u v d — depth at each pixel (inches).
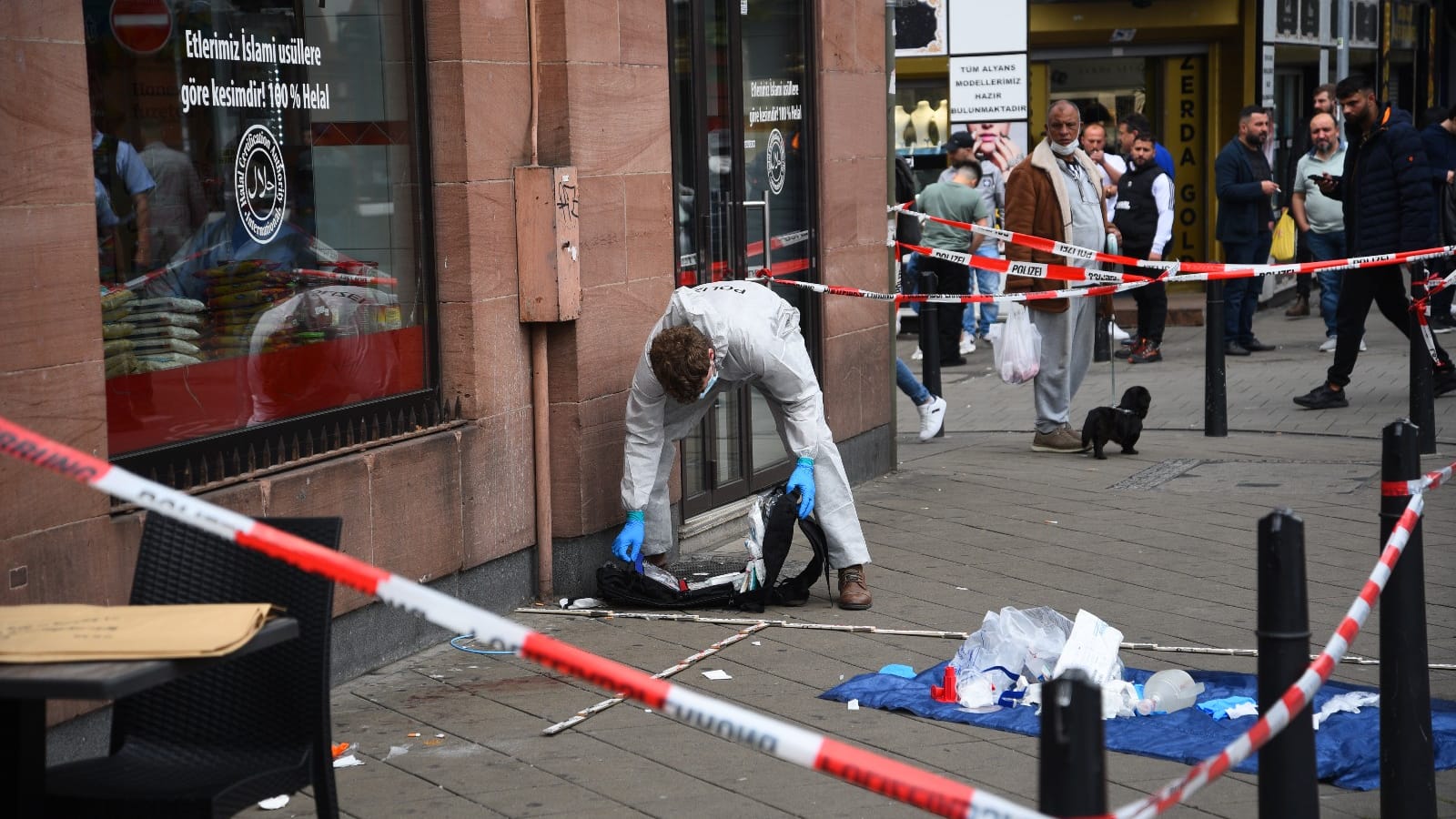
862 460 354.9
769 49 319.9
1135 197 553.3
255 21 206.4
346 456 213.2
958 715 193.0
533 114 246.5
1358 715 187.9
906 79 682.2
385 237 229.3
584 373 254.5
